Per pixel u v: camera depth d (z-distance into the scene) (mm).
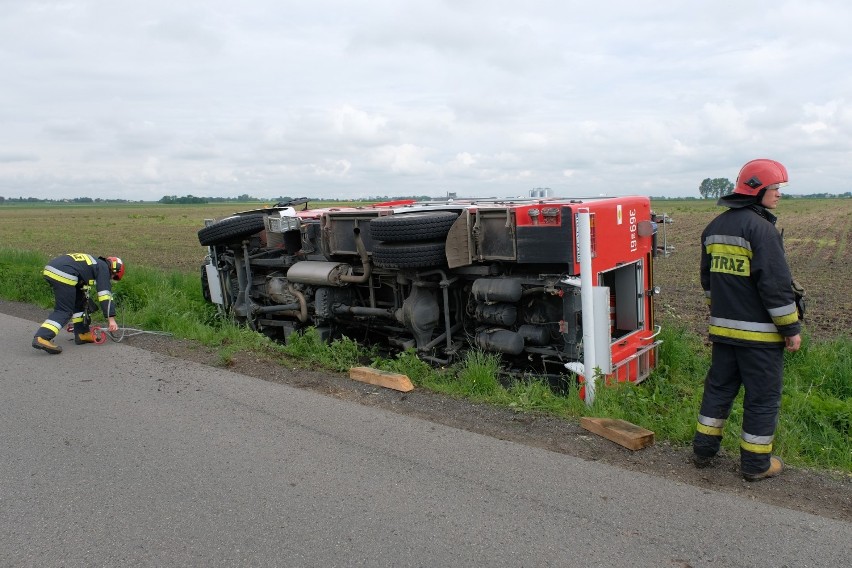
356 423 5473
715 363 4484
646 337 7273
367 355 8125
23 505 4238
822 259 20812
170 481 4508
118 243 36500
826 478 4352
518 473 4410
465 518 3842
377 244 7094
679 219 48594
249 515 3992
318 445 5027
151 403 6199
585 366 5840
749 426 4285
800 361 7328
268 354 7930
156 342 8789
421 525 3783
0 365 7879
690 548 3447
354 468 4590
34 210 139875
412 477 4410
